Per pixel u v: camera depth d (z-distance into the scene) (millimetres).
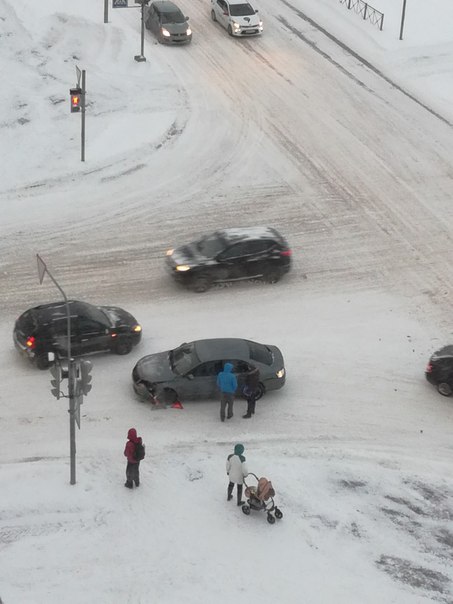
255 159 33906
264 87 39500
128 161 33156
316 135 35906
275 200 31203
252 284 26219
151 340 23219
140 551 15648
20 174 31906
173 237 28547
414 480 18422
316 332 23922
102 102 36719
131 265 26828
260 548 15891
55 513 16641
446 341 23734
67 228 28844
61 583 14711
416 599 14750
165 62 40906
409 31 45875
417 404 21266
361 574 15328
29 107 35438
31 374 21484
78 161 32719
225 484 17875
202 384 20641
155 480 17891
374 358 22906
